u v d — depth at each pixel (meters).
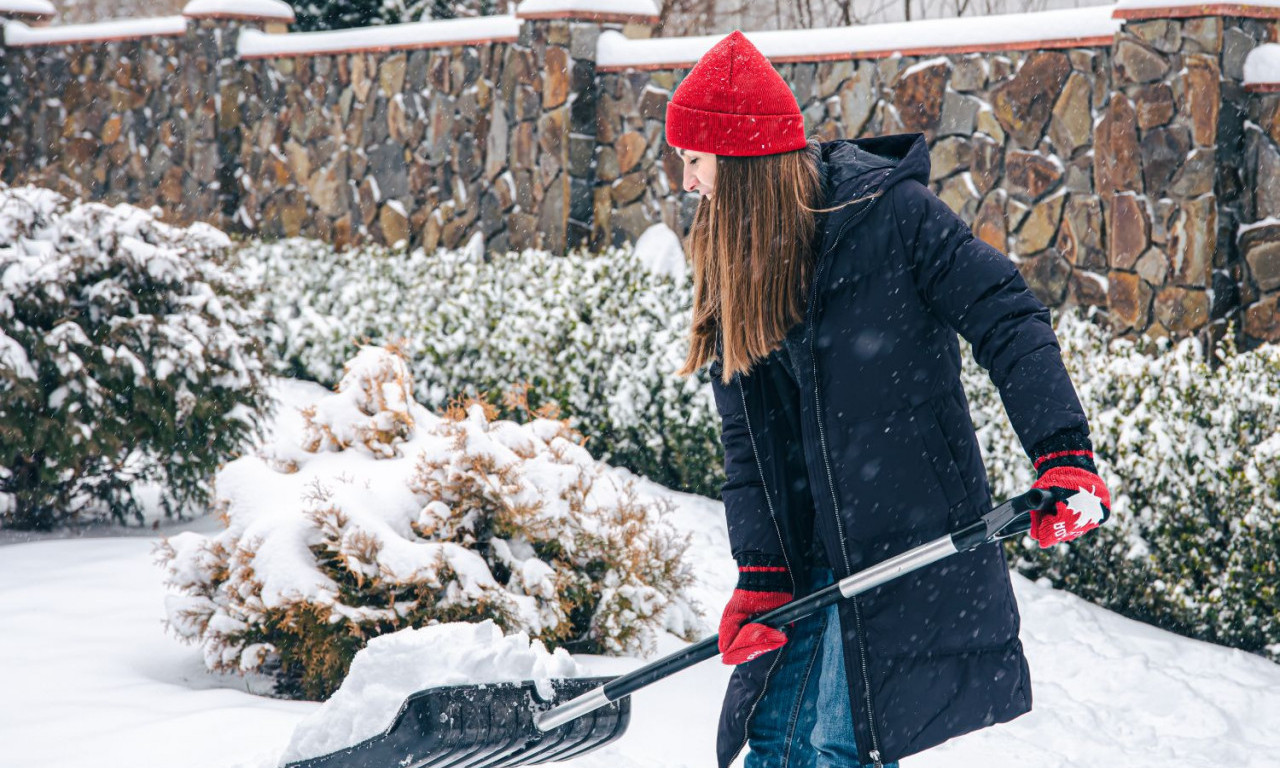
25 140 13.59
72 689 3.89
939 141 7.55
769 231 2.59
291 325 9.56
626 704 2.93
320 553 4.07
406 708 2.77
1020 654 2.65
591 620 4.35
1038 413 2.29
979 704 2.58
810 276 2.59
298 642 3.99
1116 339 6.70
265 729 3.57
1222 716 4.32
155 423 5.96
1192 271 6.38
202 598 4.16
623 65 9.11
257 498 4.21
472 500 4.20
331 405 4.50
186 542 4.21
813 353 2.57
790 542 2.79
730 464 2.91
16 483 6.07
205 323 6.07
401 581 3.91
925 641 2.55
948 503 2.57
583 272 7.92
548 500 4.22
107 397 5.83
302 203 11.44
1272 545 4.80
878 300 2.53
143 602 4.83
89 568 5.27
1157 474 5.14
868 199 2.51
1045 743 4.11
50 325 5.88
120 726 3.59
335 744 2.87
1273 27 6.46
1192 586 5.07
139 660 4.24
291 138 11.45
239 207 11.97
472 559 4.04
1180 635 5.13
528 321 7.64
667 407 6.97
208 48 11.86
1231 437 5.09
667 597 4.63
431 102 10.33
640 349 7.27
